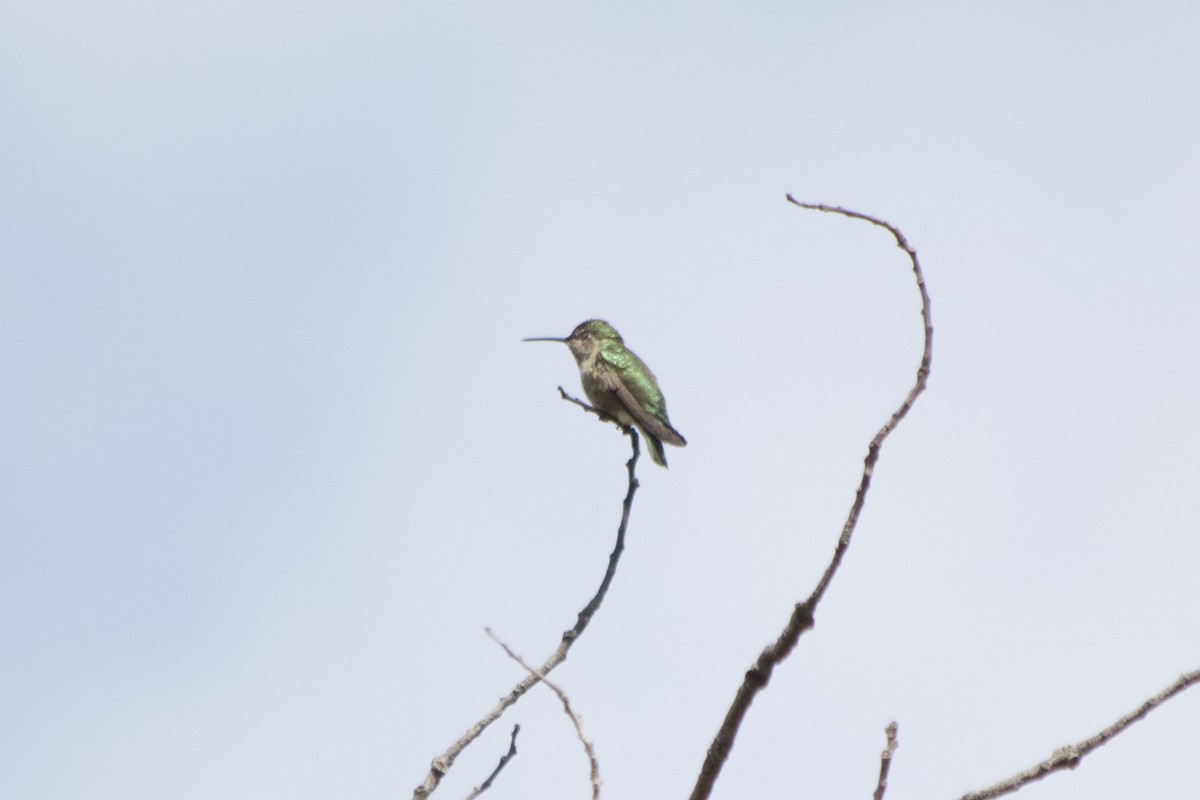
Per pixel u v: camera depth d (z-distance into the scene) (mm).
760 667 7383
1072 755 6902
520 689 10227
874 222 8055
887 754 6918
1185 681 6906
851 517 7434
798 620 7355
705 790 7336
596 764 7445
